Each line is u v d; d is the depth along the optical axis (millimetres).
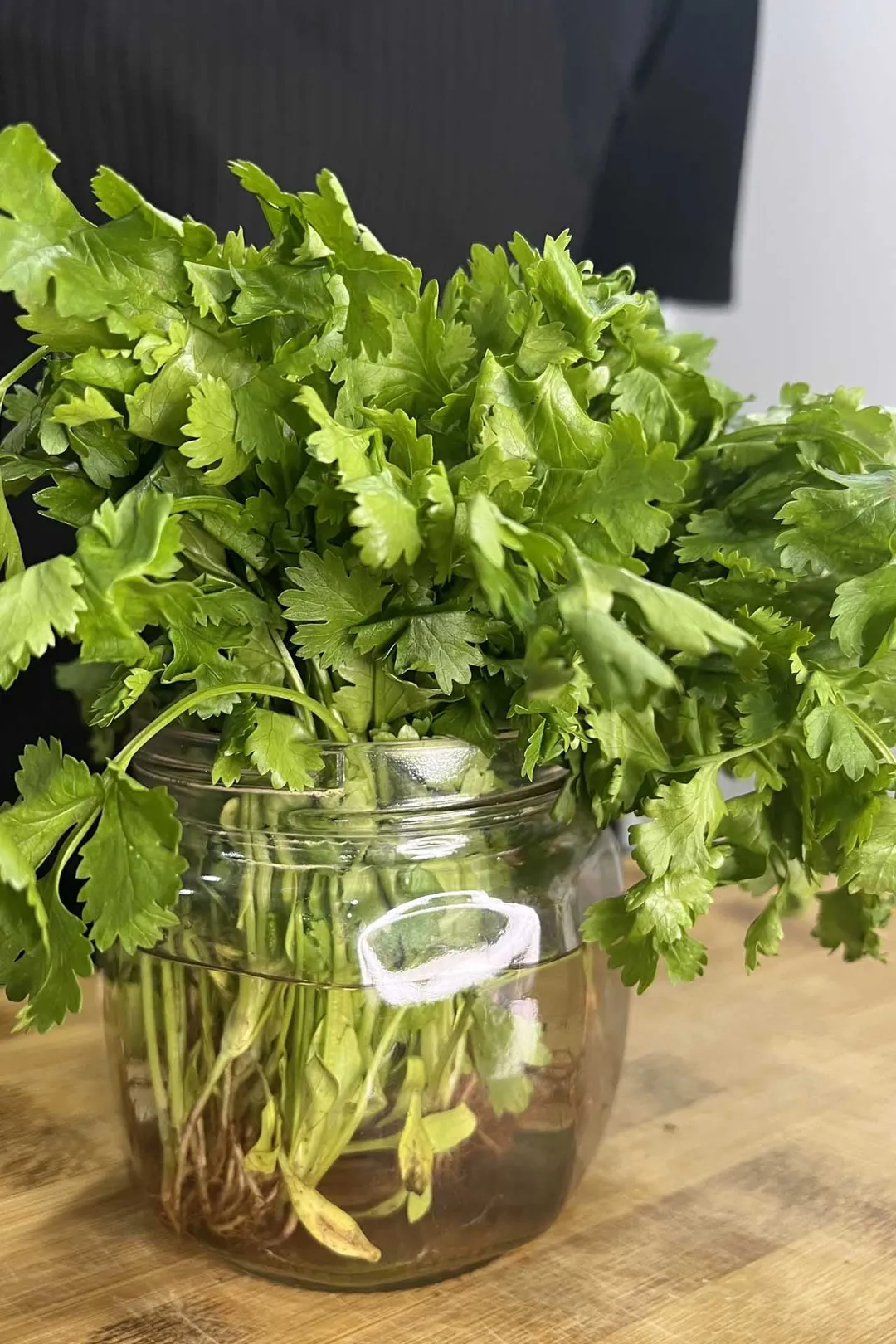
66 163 758
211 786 391
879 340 1203
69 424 317
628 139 1073
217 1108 406
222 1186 411
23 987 348
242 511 339
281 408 329
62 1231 478
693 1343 406
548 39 940
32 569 283
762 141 1287
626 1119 569
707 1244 468
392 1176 402
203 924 392
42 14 730
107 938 320
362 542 287
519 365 355
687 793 359
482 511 283
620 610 322
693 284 1130
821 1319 420
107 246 312
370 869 386
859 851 377
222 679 347
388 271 331
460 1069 403
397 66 865
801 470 407
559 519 338
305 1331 414
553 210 993
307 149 836
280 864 384
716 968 753
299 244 342
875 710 403
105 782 328
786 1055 637
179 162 788
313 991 385
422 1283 438
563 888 428
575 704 342
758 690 375
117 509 299
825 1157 535
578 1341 407
